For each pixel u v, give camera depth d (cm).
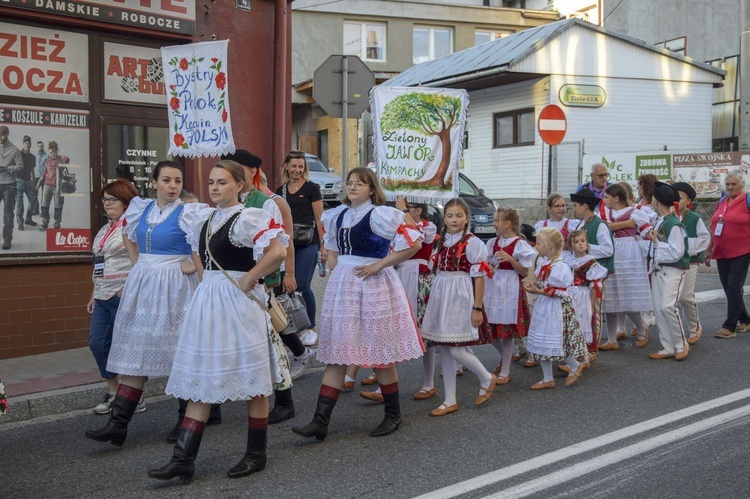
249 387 448
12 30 765
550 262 675
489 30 3534
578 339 679
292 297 671
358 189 538
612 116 2083
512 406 625
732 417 583
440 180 765
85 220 816
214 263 456
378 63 3344
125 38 841
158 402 652
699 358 787
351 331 525
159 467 488
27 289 766
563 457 500
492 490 445
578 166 1905
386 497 435
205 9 906
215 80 685
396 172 761
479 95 2217
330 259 573
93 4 798
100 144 825
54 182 795
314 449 518
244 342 449
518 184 2100
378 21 3350
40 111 785
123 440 515
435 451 514
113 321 600
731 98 2519
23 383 654
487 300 697
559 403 632
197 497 437
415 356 546
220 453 513
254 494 441
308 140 3095
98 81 823
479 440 537
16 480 468
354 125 2817
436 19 3409
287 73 985
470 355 616
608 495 438
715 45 3006
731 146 2339
